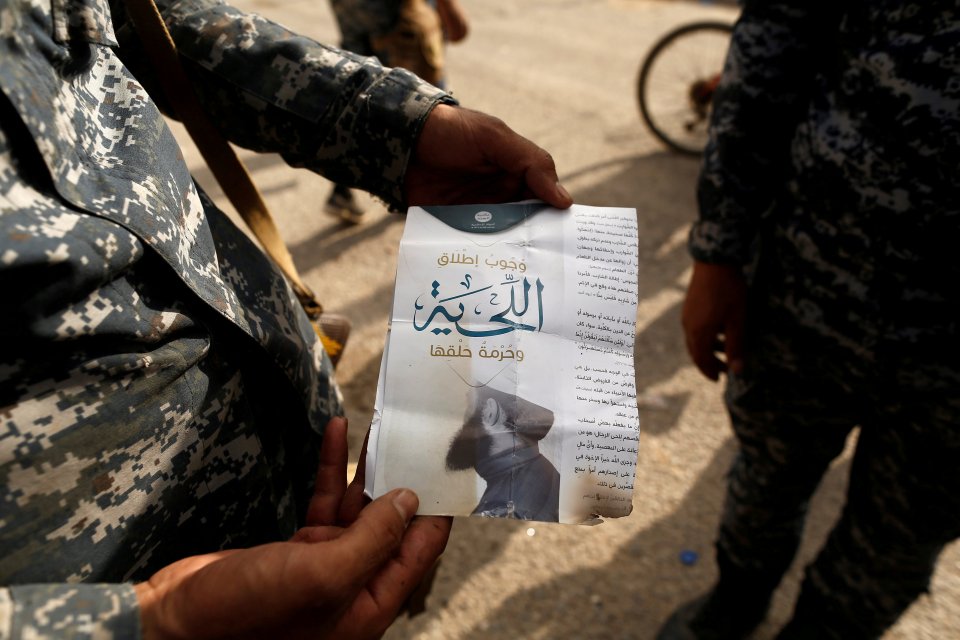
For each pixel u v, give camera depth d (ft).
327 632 1.92
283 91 2.82
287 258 3.60
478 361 2.28
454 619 5.43
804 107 3.65
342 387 7.62
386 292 9.15
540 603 5.57
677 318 8.84
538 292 2.41
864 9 3.06
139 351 2.00
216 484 2.33
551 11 21.65
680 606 5.48
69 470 1.82
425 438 2.20
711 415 7.44
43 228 1.73
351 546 1.83
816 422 3.98
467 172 2.93
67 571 1.84
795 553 4.82
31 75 1.81
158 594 1.72
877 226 3.16
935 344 3.16
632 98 15.19
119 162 2.11
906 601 4.02
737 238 3.87
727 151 3.76
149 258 2.07
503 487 2.18
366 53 9.48
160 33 2.69
